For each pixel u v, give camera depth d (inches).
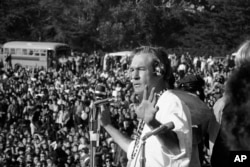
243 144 142.6
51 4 3592.5
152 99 167.5
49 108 1311.5
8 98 1441.9
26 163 832.9
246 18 2657.5
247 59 149.9
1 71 2214.6
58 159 799.7
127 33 3282.5
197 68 1779.0
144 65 191.6
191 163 186.2
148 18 3238.2
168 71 195.6
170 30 3304.6
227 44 2701.8
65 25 3511.3
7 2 3671.3
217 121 192.4
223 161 154.9
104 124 225.8
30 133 1112.2
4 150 921.5
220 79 672.4
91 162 243.3
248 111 140.4
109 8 3427.7
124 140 219.3
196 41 2815.0
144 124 193.9
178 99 179.6
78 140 862.5
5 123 1306.6
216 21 2728.8
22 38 3668.8
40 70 2261.3
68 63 2298.2
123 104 980.6
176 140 170.7
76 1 3592.5
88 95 1304.1
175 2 3432.6
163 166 175.0
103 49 3444.9
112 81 1606.8
